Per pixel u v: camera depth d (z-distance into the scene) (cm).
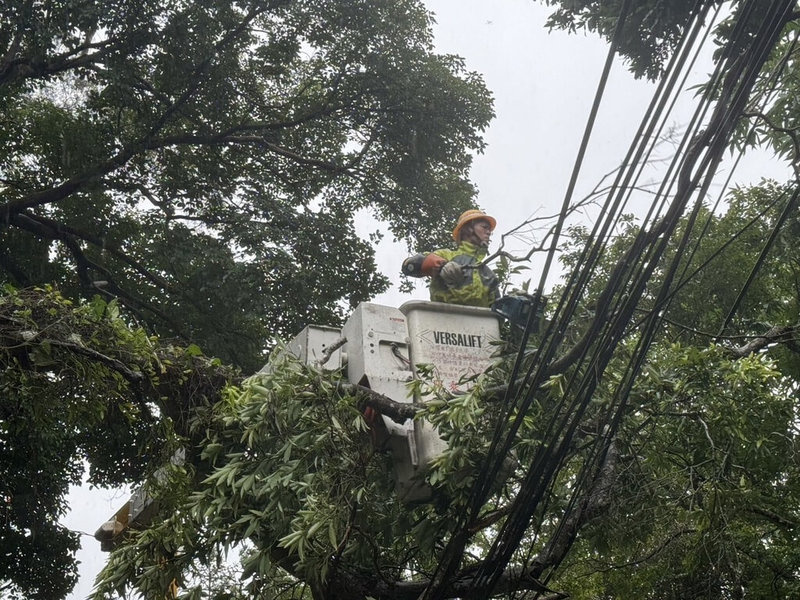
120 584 666
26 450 1356
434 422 655
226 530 668
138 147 1483
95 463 1374
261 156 1620
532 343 752
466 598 704
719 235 1084
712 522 714
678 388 700
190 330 1512
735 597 883
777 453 877
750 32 779
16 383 775
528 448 695
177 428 762
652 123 515
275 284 1479
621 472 737
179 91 1520
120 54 1423
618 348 729
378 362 721
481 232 823
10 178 1565
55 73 1492
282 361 683
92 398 746
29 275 1542
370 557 747
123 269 1608
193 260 1449
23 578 1377
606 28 905
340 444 674
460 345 741
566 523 751
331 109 1588
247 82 1595
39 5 1382
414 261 803
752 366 688
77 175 1470
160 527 679
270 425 675
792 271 1084
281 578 732
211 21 1436
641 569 990
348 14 1519
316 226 1516
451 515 709
